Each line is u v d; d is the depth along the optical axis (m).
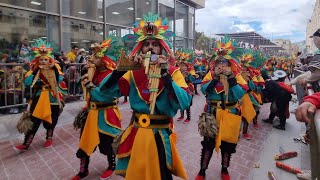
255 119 6.86
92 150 3.45
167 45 2.38
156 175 2.27
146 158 2.25
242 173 4.04
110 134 3.52
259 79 6.45
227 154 3.72
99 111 3.52
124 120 6.98
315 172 1.14
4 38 8.63
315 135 1.12
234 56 3.90
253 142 5.60
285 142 5.61
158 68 2.24
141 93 2.31
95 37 11.92
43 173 3.86
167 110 2.34
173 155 2.41
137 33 2.42
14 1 8.86
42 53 4.66
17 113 6.79
